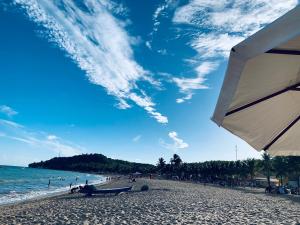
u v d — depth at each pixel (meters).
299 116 3.26
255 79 2.53
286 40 1.81
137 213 17.67
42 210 19.59
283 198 34.97
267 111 3.08
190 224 14.49
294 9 1.84
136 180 83.81
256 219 16.56
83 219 15.60
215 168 98.94
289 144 3.59
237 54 2.00
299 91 2.93
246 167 83.56
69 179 97.69
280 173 62.97
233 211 19.75
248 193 42.38
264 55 2.27
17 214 17.78
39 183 68.12
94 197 30.89
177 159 133.00
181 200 25.97
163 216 16.67
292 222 15.84
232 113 2.94
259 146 3.45
